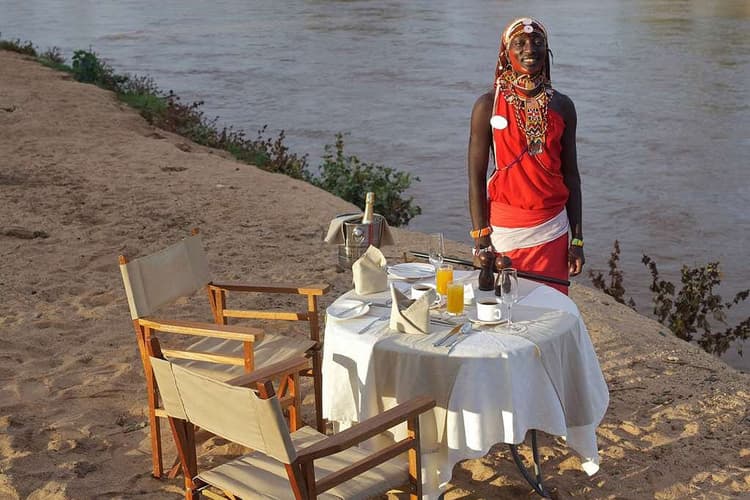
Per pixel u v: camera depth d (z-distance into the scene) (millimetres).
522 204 5172
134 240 9320
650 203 17641
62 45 46094
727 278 13406
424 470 4078
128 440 5141
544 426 4137
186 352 4699
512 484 4680
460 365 3988
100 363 6211
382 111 27500
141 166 13180
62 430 5172
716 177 19719
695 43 43906
